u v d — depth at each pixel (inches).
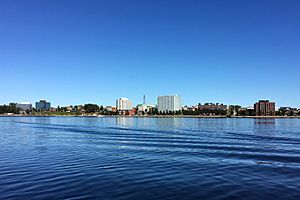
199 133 3489.2
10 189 848.9
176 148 1950.1
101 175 1045.2
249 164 1294.3
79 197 772.6
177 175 1048.8
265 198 767.7
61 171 1118.4
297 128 4746.6
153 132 3673.7
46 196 780.6
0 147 1985.7
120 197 775.1
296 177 1019.3
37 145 2127.2
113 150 1828.2
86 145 2135.8
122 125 5812.0
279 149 1892.2
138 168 1187.3
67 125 5792.3
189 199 759.7
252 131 3924.7
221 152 1732.3
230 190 842.8
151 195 794.2
